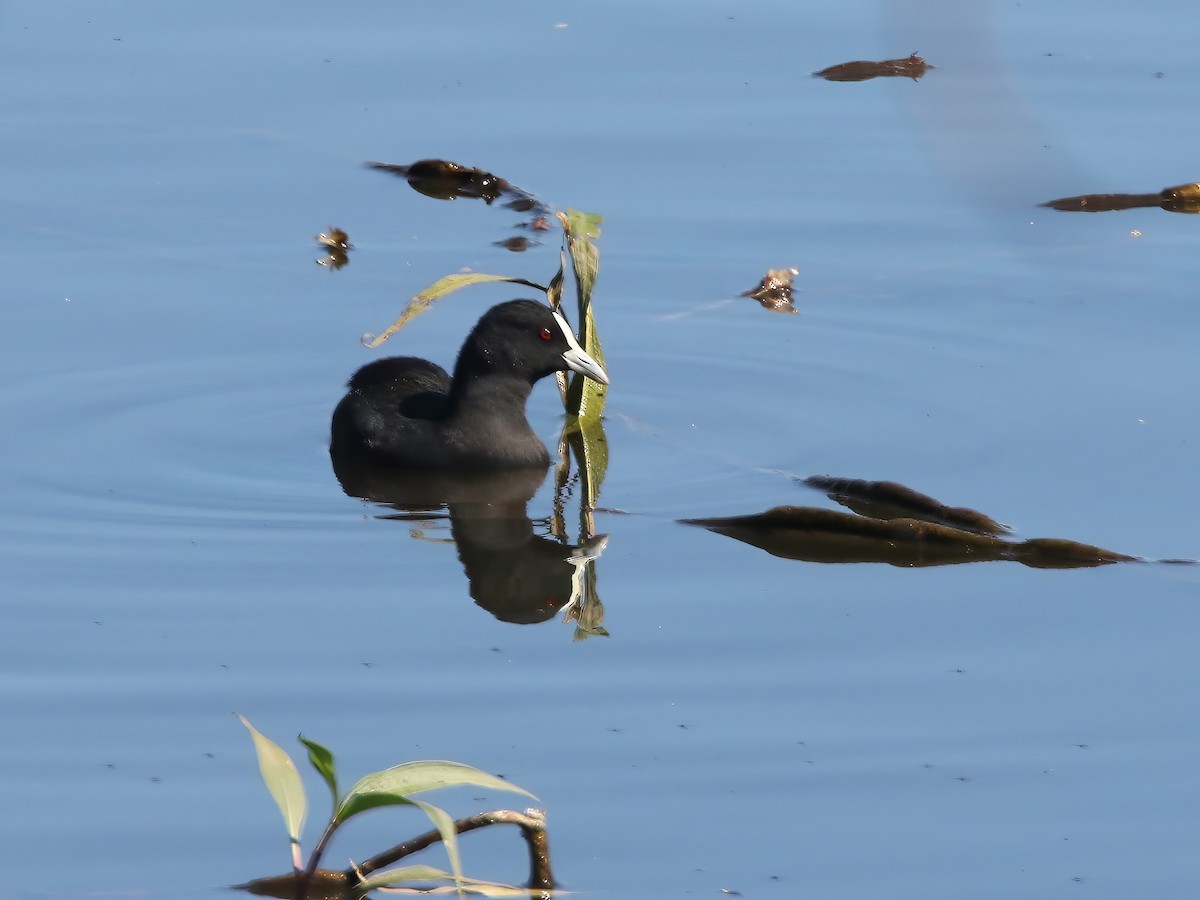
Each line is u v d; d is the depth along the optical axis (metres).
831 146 19.19
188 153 19.03
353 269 16.86
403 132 19.50
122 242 17.19
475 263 16.98
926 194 18.33
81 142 19.16
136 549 11.96
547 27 21.98
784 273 16.77
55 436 13.84
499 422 13.78
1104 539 11.96
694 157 19.00
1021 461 13.34
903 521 12.02
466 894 7.94
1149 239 17.61
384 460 13.73
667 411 14.67
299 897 7.34
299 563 11.81
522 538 12.31
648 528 12.46
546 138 19.38
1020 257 17.27
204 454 13.70
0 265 16.61
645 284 16.80
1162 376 14.77
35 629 10.70
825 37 21.67
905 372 15.14
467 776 7.13
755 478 13.32
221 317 15.93
